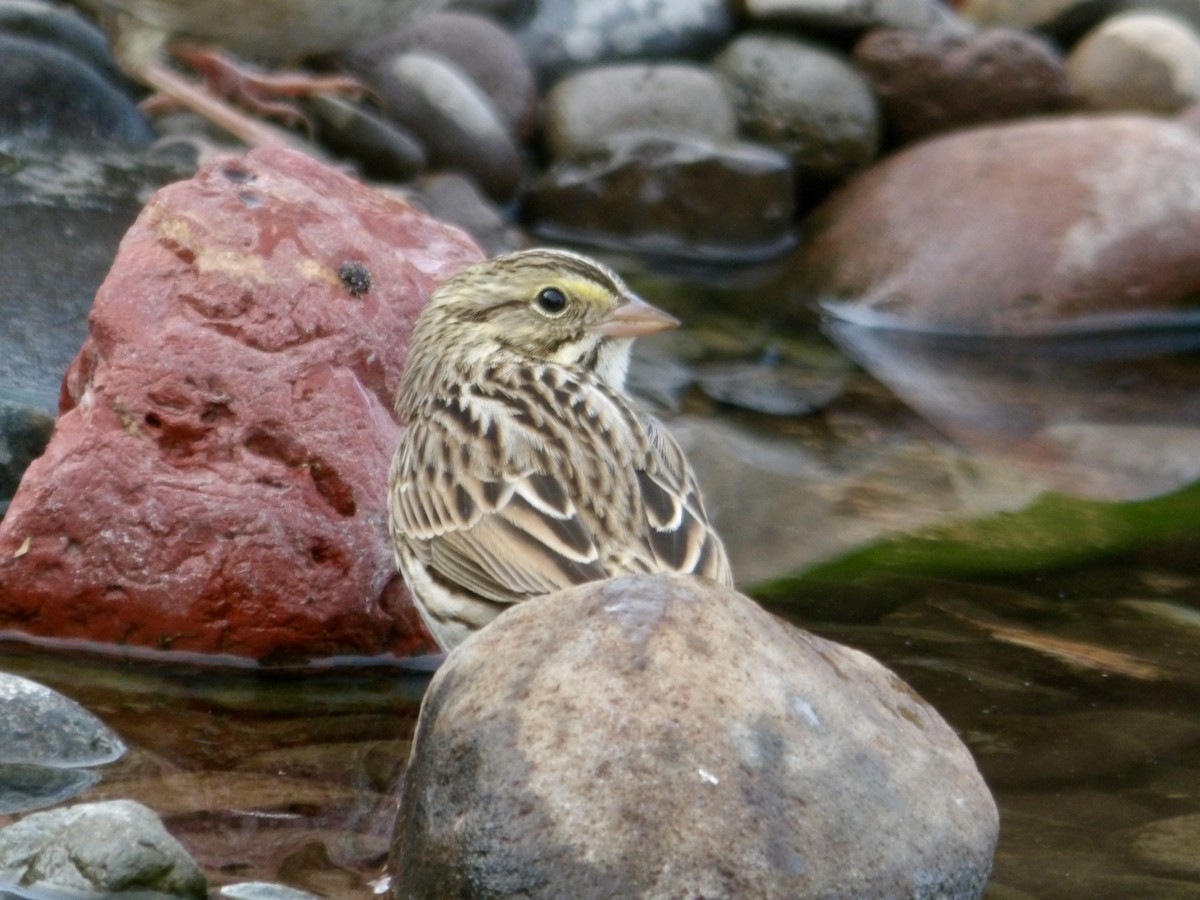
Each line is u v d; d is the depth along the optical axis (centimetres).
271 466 1042
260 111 1752
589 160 1970
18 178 1573
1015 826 876
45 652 1038
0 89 1661
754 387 1605
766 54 2080
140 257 1073
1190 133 1914
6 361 1303
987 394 1645
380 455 1065
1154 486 1418
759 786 730
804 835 725
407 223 1195
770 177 1944
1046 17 2289
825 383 1639
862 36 2120
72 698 987
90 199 1559
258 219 1088
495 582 898
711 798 723
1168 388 1689
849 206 1931
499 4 2095
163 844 781
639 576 785
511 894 723
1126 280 1814
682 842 716
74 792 876
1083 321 1808
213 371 1043
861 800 743
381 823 866
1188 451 1505
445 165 1905
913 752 777
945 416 1570
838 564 1232
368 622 1046
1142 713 1014
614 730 734
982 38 2081
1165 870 834
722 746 734
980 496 1376
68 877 773
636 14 2134
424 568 941
